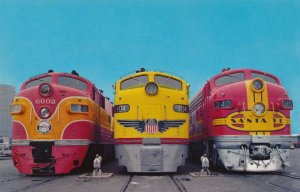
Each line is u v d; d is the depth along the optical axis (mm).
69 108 13672
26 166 13500
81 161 13992
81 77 15352
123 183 11039
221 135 13633
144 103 13352
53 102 13602
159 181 11500
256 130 13320
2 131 52688
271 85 13812
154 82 13445
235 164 13375
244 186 10188
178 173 14195
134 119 13281
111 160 25297
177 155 13242
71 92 14000
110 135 23297
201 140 17453
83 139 13945
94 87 16062
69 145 13570
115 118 13727
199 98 18344
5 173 15383
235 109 13523
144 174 13742
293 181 11375
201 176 12844
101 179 12242
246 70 14859
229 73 15055
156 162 12938
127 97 13570
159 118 13242
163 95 13461
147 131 13133
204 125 16469
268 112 13422
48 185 10734
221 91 13992
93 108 15156
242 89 13617
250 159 13328
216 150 14289
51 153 13477
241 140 13305
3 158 28953
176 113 13484
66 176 13500
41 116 13531
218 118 13836
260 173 14102
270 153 13289
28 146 13461
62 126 13578
